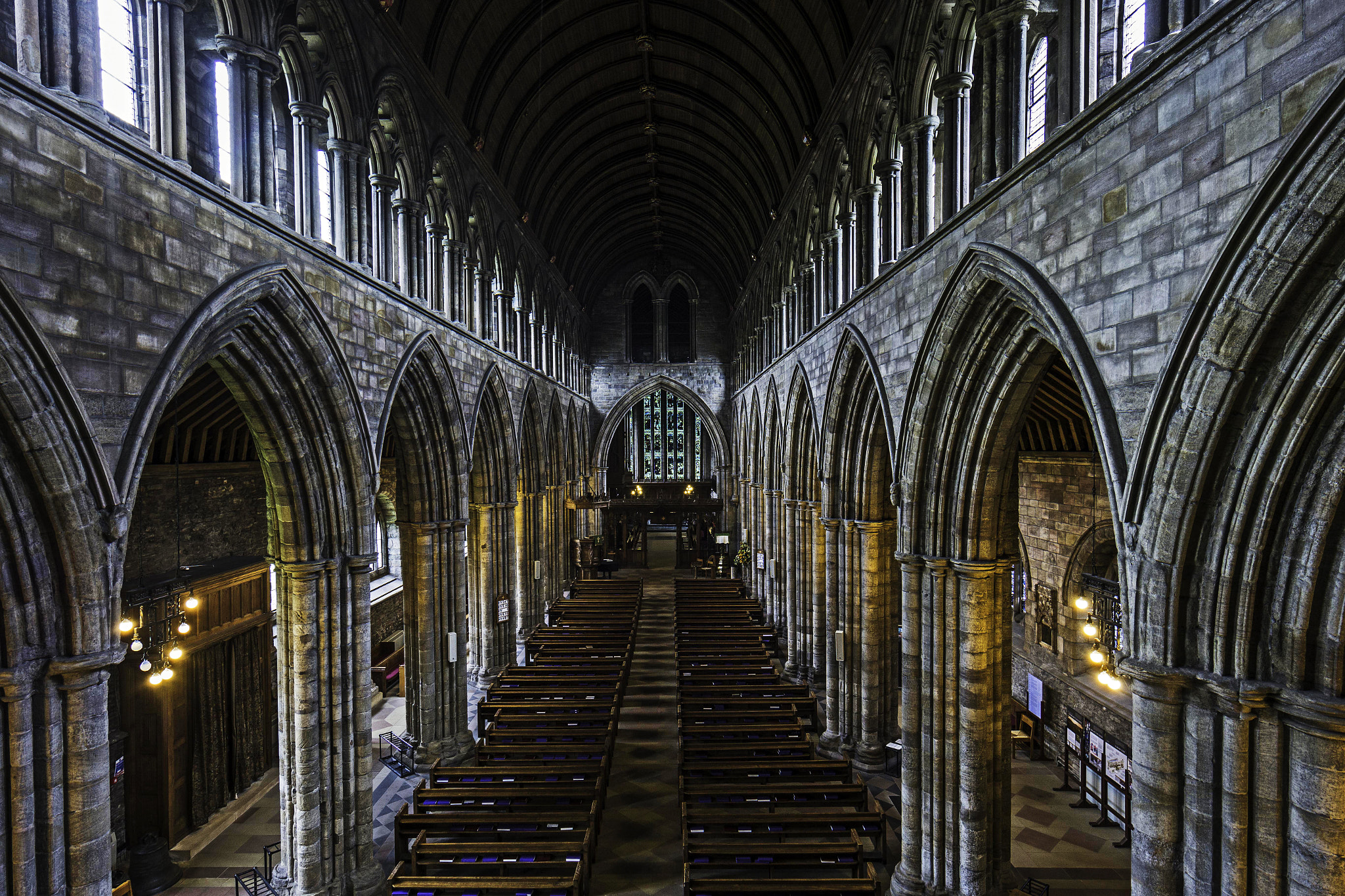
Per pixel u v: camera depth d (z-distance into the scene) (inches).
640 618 1235.2
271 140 404.5
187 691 568.1
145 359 304.8
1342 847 204.4
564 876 430.9
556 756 597.9
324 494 465.1
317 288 449.4
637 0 848.3
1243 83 201.6
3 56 245.6
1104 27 298.8
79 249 268.4
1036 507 783.1
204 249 343.6
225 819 591.5
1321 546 203.8
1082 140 284.2
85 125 269.3
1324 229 179.9
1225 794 226.7
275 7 409.1
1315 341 190.7
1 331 236.2
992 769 436.5
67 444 261.4
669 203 1563.7
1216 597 225.6
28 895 263.9
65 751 275.3
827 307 775.7
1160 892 242.4
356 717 488.7
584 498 1455.5
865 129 609.0
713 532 1761.8
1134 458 248.2
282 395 427.5
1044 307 304.5
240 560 657.6
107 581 283.0
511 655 951.0
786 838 477.1
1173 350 225.1
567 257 1485.0
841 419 695.1
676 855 517.3
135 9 328.2
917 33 485.4
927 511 451.2
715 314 1886.1
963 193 426.3
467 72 744.3
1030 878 486.3
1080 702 685.3
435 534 677.3
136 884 486.9
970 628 430.6
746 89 952.9
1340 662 204.5
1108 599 566.3
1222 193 209.3
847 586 678.5
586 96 1038.4
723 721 661.3
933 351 427.5
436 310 684.1
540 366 1234.6
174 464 592.7
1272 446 206.2
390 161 574.9
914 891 458.3
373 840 534.0
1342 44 169.8
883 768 652.7
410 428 640.4
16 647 260.5
